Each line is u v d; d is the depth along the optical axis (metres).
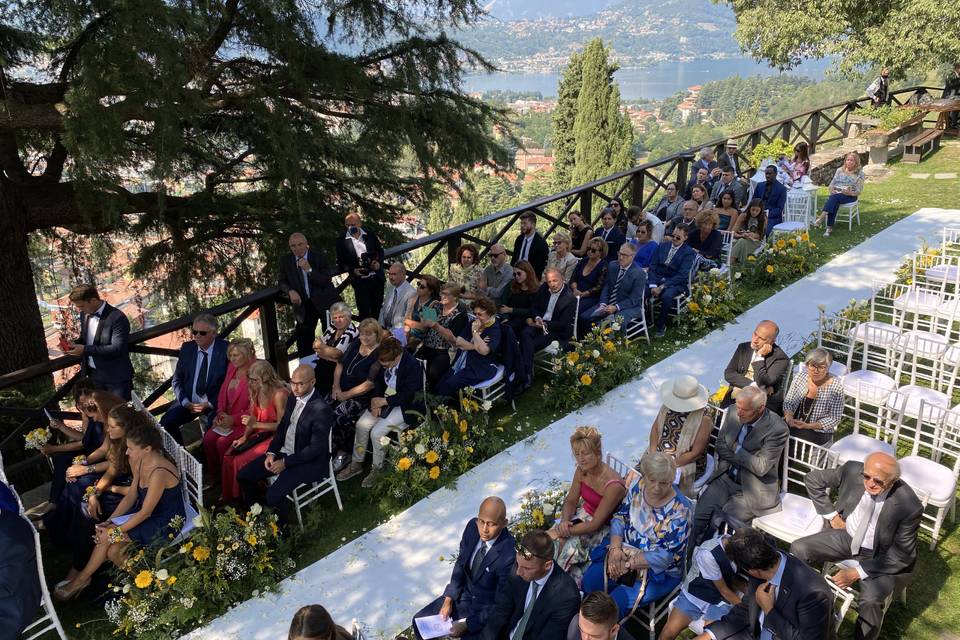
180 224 9.02
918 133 15.52
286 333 10.18
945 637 3.89
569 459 5.67
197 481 4.68
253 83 7.88
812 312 7.88
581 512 4.35
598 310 7.13
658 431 4.95
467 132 9.33
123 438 4.69
